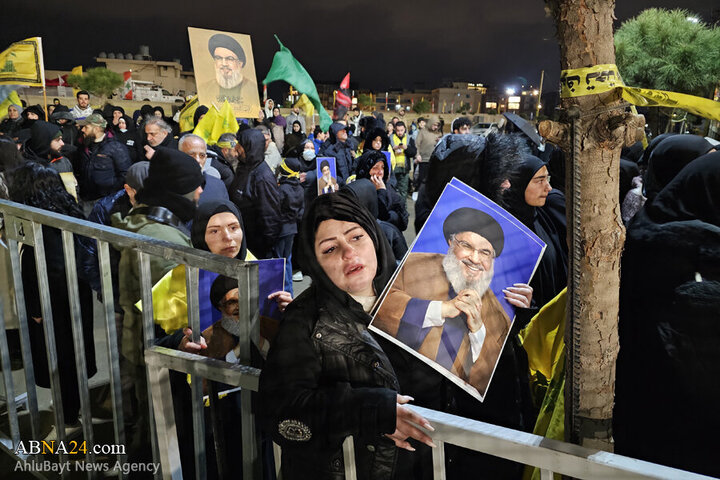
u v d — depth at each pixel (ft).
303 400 3.63
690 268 4.25
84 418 6.48
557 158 7.79
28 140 15.02
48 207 8.13
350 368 3.92
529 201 6.31
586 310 3.19
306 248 4.13
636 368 4.62
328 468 4.08
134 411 7.59
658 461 4.57
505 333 4.42
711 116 2.60
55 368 6.70
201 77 17.04
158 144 14.60
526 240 4.65
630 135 2.93
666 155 6.02
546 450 3.02
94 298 14.83
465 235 4.50
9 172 8.18
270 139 22.16
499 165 6.08
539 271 7.11
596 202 3.06
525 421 5.31
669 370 4.32
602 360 3.25
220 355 5.51
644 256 4.57
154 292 6.42
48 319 6.56
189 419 6.27
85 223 5.71
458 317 4.26
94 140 22.17
